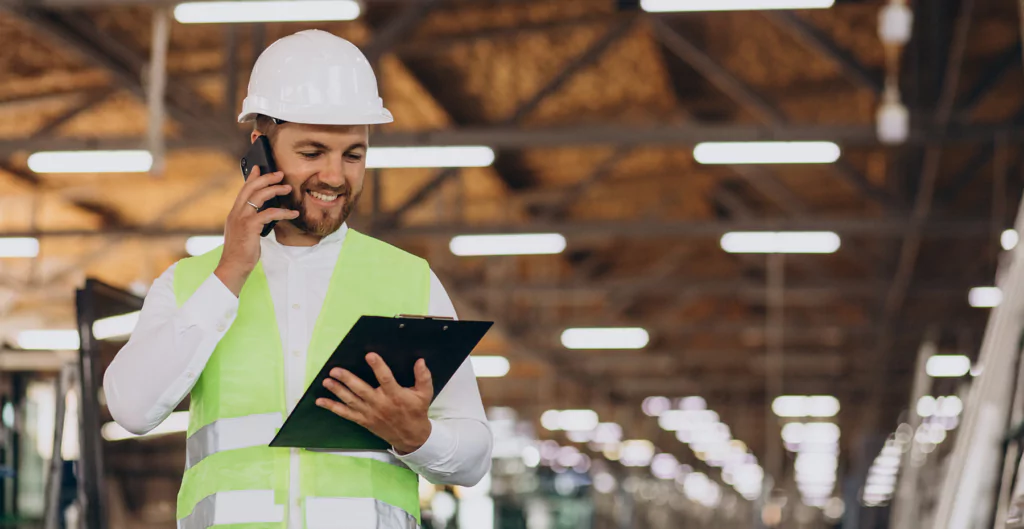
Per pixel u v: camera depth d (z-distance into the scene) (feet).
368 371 7.84
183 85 46.03
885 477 39.68
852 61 36.78
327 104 8.31
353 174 8.48
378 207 51.52
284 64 8.41
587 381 114.11
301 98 8.30
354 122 8.32
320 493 8.22
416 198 51.49
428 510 41.57
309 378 8.39
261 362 8.38
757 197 68.13
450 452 8.29
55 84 46.50
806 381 118.83
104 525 15.58
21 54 43.73
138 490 17.58
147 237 57.82
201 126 41.22
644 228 55.57
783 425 143.64
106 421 16.28
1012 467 10.85
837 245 56.80
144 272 68.13
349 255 8.78
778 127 41.81
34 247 59.31
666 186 65.05
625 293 78.02
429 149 42.55
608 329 83.20
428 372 7.91
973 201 60.23
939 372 92.38
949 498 11.04
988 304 69.21
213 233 57.88
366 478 8.37
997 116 52.06
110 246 61.77
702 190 66.13
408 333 7.70
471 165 43.24
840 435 147.43
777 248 57.88
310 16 30.27
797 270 82.64
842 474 109.91
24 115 49.62
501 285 70.90
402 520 8.50
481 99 49.75
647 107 52.39
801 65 48.73
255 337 8.43
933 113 41.47
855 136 41.39
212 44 42.93
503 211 65.51
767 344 106.42
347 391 7.76
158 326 8.22
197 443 8.43
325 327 8.52
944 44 41.06
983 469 10.93
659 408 135.13
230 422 8.30
